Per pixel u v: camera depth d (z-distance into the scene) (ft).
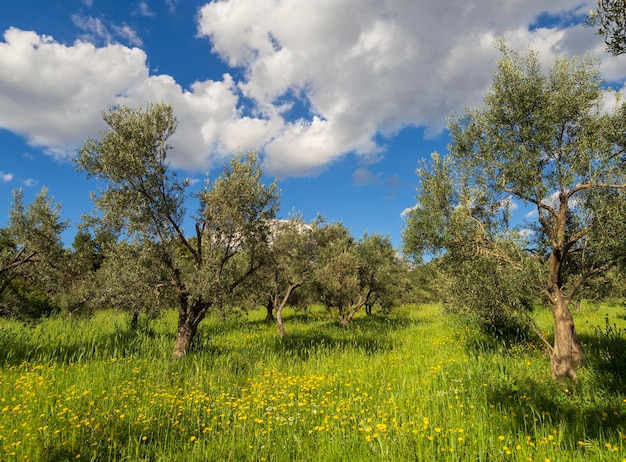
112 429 18.95
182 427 19.79
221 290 37.22
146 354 37.45
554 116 27.45
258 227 43.11
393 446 16.89
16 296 45.96
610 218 23.35
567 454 15.17
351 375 31.45
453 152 32.12
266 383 28.27
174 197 39.73
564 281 33.22
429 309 114.73
